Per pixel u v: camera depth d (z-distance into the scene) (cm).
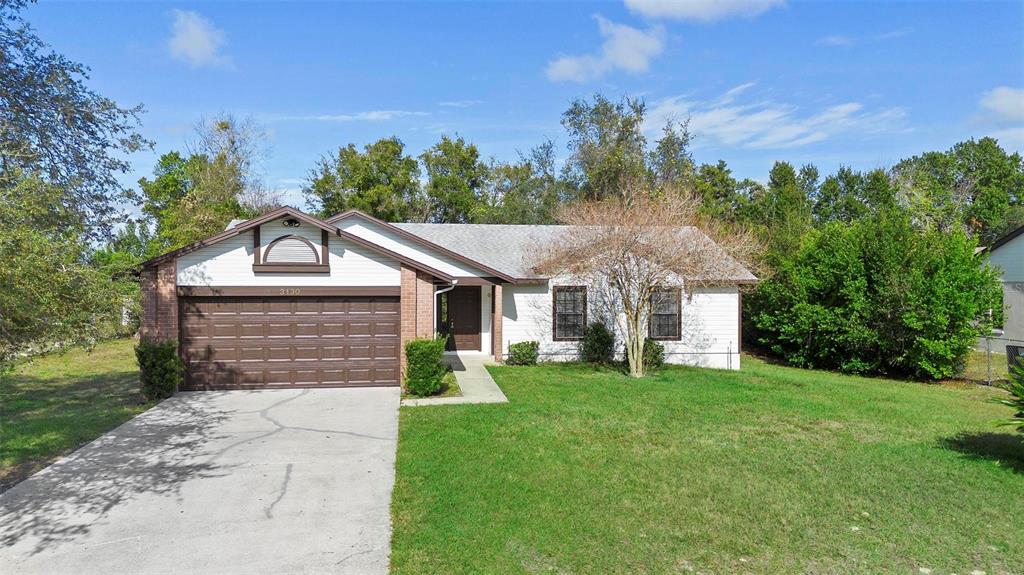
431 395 1296
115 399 1285
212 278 1330
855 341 1783
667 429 999
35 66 1038
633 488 721
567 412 1121
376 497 710
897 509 664
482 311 2042
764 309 2208
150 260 1286
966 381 1709
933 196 4050
